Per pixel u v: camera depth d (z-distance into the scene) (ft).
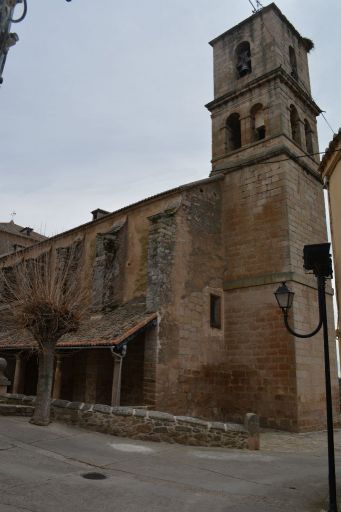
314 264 26.09
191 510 21.02
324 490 25.54
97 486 23.63
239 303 61.26
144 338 54.08
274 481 27.27
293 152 64.69
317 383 56.18
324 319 25.41
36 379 70.69
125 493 22.86
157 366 51.01
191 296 58.03
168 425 37.32
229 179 68.13
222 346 60.85
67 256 76.28
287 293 29.66
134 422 37.88
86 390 57.16
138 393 54.03
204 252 61.93
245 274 61.82
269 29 72.02
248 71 75.97
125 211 70.23
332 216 34.76
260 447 40.60
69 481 24.09
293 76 74.33
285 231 58.90
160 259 55.31
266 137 66.08
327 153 33.01
